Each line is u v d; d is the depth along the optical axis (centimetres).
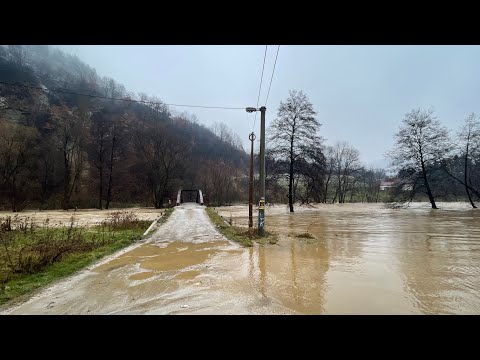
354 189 6694
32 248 970
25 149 4278
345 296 576
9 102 5491
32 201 4384
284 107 3288
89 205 4831
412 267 809
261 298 565
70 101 6494
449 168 3828
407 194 3812
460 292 600
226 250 1055
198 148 8756
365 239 1335
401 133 3841
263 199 1380
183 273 747
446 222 2138
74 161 4912
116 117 6531
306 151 3141
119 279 696
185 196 7344
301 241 1251
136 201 5547
